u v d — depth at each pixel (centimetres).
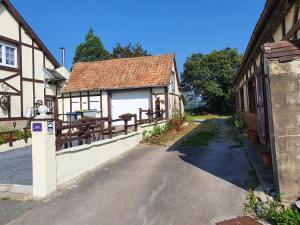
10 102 1444
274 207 459
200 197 536
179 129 1650
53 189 601
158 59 2092
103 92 2009
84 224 448
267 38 774
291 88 483
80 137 747
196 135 1421
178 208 491
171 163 821
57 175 628
